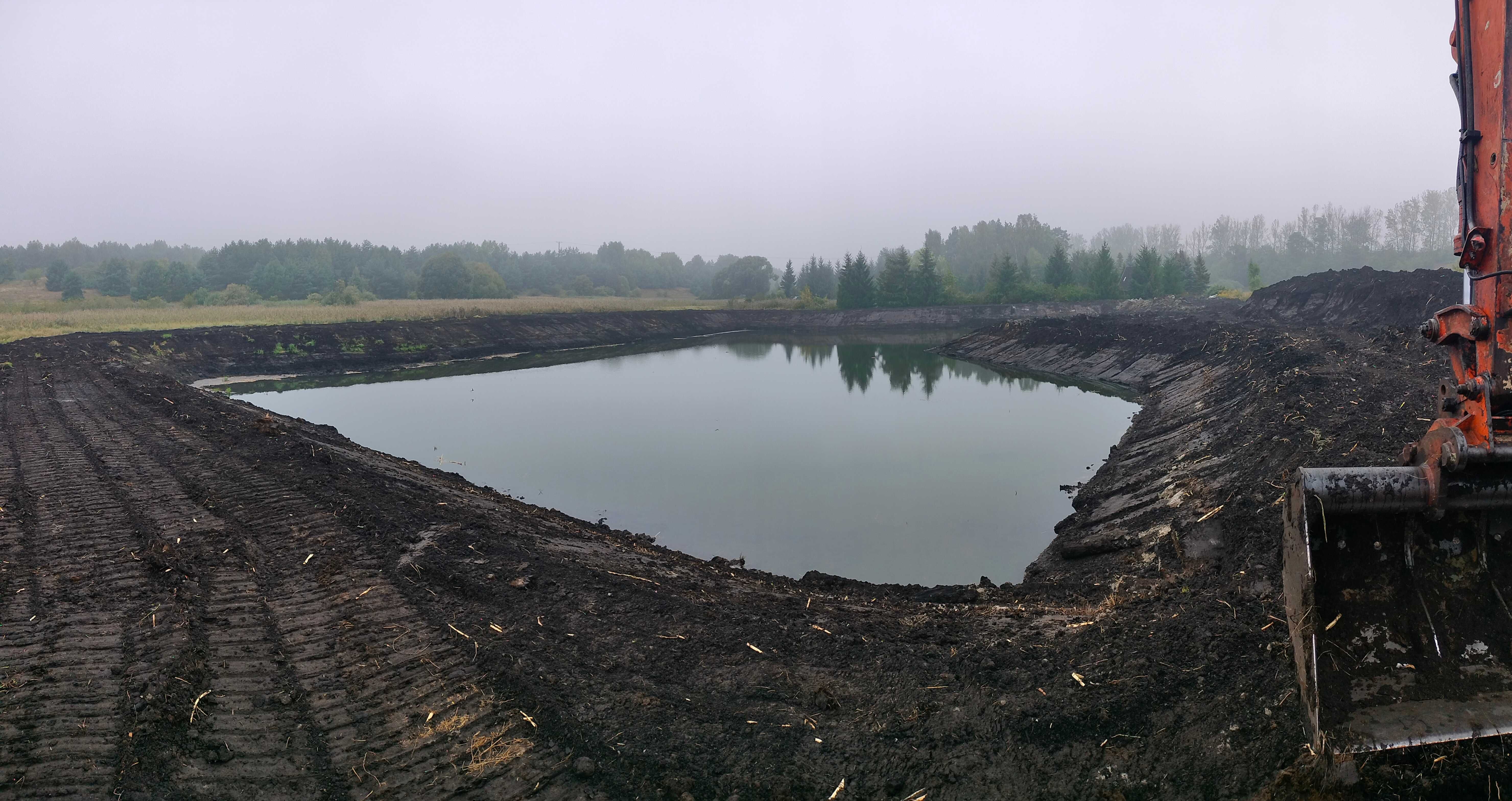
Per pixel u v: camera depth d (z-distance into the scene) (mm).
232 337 37062
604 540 10688
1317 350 19312
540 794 4598
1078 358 36125
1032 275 93875
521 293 133625
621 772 4770
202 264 113125
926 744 4949
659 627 6770
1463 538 4242
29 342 29219
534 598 7312
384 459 15672
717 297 122125
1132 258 85500
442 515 9961
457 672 5922
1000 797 4473
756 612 7238
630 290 137000
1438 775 4105
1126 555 9641
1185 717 4883
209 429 14852
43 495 10242
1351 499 4035
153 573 7605
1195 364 25312
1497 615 4215
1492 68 3861
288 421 18781
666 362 44750
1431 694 4156
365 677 5855
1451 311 4152
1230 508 9211
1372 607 4262
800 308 80438
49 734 4953
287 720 5312
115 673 5707
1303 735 4461
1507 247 3809
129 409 17094
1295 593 4199
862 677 5812
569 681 5793
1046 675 5547
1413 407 11719
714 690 5719
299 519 9320
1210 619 6094
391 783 4699
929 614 7543
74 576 7457
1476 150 4008
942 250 139250
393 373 38781
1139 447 17109
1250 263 65562
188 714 5242
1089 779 4543
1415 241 106312
